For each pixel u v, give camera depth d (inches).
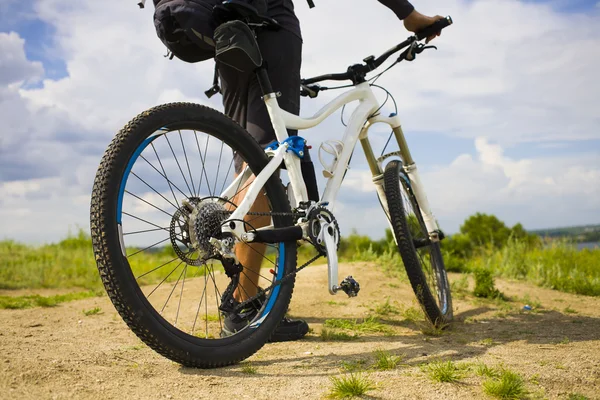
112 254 72.7
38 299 164.7
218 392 70.1
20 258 345.1
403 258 118.4
